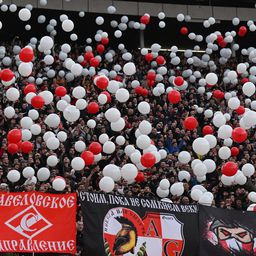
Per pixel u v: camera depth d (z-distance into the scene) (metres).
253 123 21.50
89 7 43.12
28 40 45.28
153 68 40.91
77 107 24.55
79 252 19.48
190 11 45.25
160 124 30.47
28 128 23.94
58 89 25.66
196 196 21.42
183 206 19.83
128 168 20.41
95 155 22.67
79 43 46.38
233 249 19.94
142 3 44.47
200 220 19.84
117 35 37.81
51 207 18.72
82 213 18.81
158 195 22.73
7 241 18.28
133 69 24.11
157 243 19.31
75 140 27.78
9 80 22.44
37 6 41.84
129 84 36.28
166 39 48.75
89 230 18.77
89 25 45.59
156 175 24.61
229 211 20.20
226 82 37.31
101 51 36.66
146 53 36.81
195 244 19.62
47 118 23.56
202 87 35.66
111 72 35.66
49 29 37.84
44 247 18.45
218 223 19.98
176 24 46.41
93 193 19.06
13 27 44.44
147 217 19.39
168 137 29.75
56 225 18.64
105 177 20.30
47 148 25.42
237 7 46.16
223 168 21.30
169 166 26.09
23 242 18.36
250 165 22.72
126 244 19.02
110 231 18.95
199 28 47.66
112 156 26.38
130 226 19.17
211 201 21.09
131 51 46.25
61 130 28.09
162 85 33.31
